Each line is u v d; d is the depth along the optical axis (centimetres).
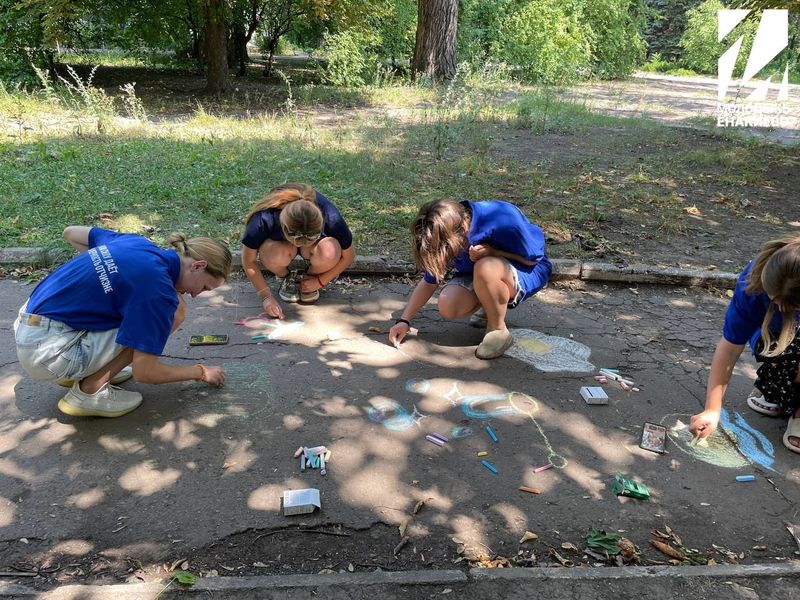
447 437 301
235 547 231
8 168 665
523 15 2011
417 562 229
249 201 616
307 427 303
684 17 3578
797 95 2023
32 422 295
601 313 444
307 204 367
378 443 295
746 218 665
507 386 348
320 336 393
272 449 286
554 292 473
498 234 354
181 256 290
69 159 713
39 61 1294
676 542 244
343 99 1358
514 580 220
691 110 1530
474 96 1292
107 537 233
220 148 809
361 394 333
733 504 267
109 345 280
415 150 890
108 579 215
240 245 507
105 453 277
